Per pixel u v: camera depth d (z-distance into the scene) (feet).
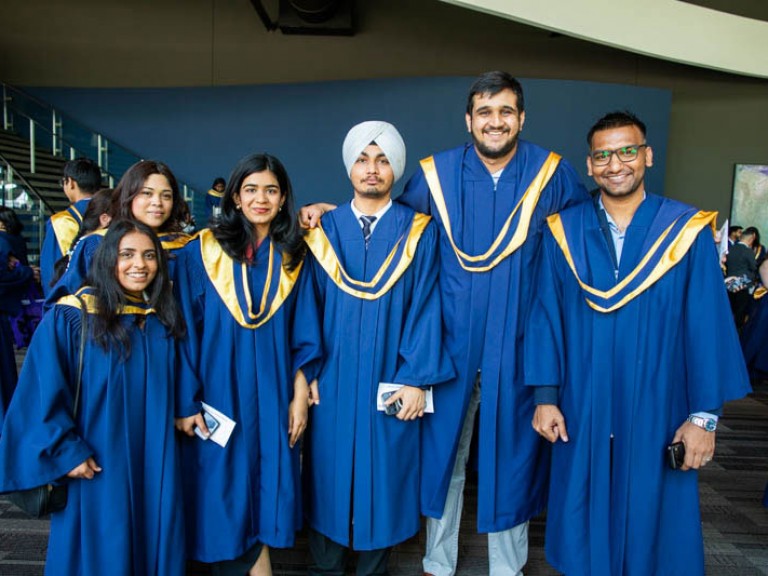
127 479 5.84
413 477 7.25
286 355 6.84
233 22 36.76
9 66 36.42
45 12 36.11
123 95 36.29
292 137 35.53
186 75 36.81
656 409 6.18
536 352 6.70
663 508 6.30
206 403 6.57
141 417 5.97
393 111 34.63
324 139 35.27
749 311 19.95
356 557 8.38
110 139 36.40
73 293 6.27
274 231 6.79
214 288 6.58
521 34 37.01
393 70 37.29
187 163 36.19
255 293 6.68
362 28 37.04
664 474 6.28
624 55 37.17
